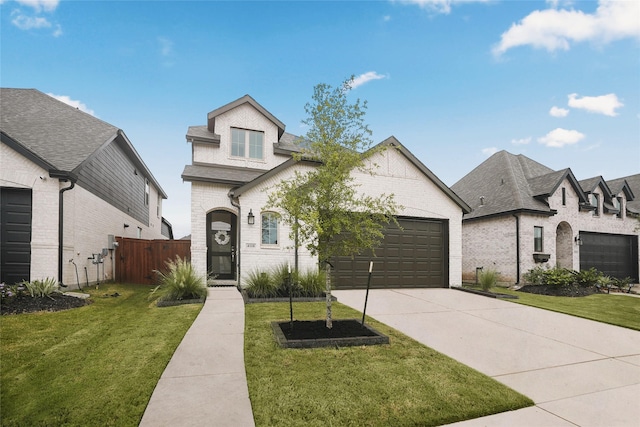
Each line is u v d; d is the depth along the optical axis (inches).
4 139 336.5
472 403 133.0
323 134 221.9
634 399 143.2
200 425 111.5
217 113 507.8
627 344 225.1
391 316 282.0
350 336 204.5
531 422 122.1
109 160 513.7
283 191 233.6
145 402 126.0
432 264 473.7
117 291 397.1
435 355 185.6
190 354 175.6
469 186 751.1
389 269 449.7
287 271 360.2
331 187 216.2
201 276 369.7
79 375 150.7
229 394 133.4
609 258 711.1
